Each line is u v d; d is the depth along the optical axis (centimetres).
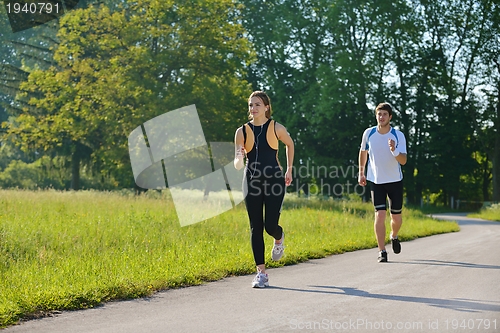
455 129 4456
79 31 3014
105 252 843
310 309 455
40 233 987
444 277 616
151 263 732
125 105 2944
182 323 419
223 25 3081
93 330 408
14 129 3259
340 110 4081
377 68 4166
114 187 4059
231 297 522
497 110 4356
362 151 816
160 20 2914
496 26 4238
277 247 632
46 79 3080
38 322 439
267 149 601
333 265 756
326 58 4225
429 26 4412
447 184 4769
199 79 2939
